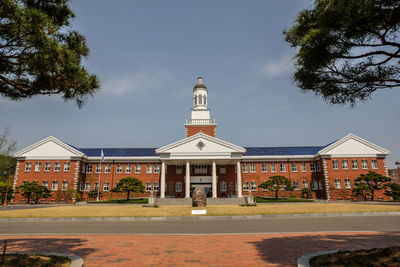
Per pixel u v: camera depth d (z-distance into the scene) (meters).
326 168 44.19
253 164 48.47
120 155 49.66
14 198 43.00
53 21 7.43
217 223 16.91
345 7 6.25
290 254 7.95
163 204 37.28
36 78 7.73
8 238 11.52
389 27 6.78
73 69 7.34
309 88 8.75
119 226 15.81
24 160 45.34
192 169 48.25
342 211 21.45
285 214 20.33
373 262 6.16
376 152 44.31
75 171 44.78
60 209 25.81
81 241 10.52
